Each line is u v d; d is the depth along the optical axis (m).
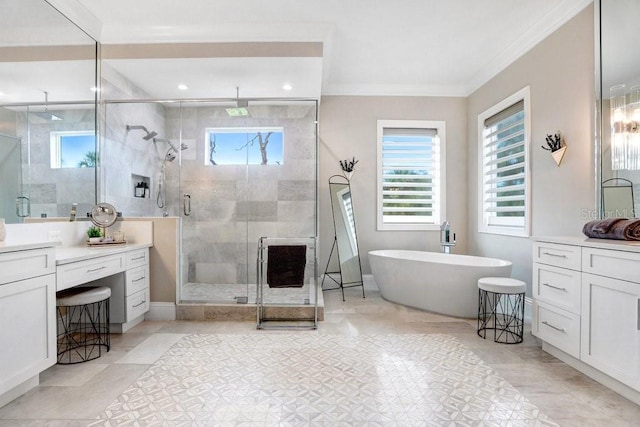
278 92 4.16
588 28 2.60
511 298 3.44
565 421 1.61
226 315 3.19
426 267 3.38
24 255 1.77
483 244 4.20
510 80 3.60
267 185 3.63
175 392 1.88
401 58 3.75
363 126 4.59
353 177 4.59
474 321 3.16
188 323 3.11
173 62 3.29
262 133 3.64
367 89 4.54
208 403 1.77
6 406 1.73
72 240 2.90
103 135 3.33
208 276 3.54
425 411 1.70
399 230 4.60
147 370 2.15
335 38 3.32
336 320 3.19
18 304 1.73
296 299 3.40
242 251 3.57
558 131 2.90
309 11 2.89
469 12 2.88
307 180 3.63
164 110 3.64
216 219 3.61
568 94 2.79
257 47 3.20
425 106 4.61
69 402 1.77
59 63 2.75
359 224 4.59
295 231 3.61
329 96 4.59
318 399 1.81
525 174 3.32
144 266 3.11
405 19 2.99
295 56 3.19
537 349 2.49
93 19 3.03
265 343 2.61
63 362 2.26
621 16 2.35
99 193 3.26
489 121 4.06
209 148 3.65
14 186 2.36
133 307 2.92
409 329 2.94
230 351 2.46
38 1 2.56
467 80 4.41
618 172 2.38
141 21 3.09
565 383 1.98
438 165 4.63
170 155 3.64
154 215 3.62
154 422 1.61
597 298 1.97
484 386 1.95
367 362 2.27
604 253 1.92
